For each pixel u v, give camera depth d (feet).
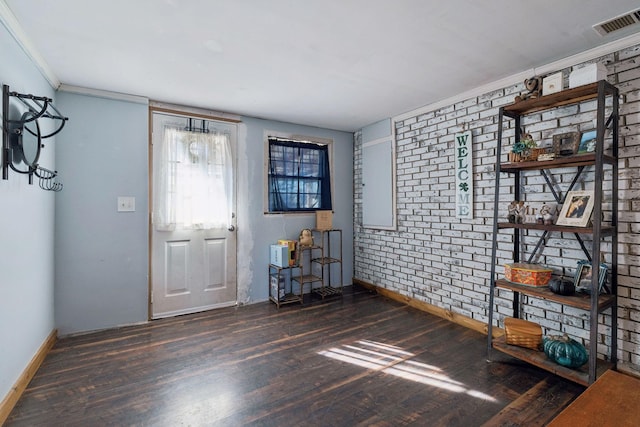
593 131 6.91
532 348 7.14
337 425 5.35
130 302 9.74
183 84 8.95
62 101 8.84
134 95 9.75
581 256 7.28
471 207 9.58
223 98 10.09
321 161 13.94
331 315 10.73
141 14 5.69
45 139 7.84
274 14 5.73
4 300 5.61
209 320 10.24
